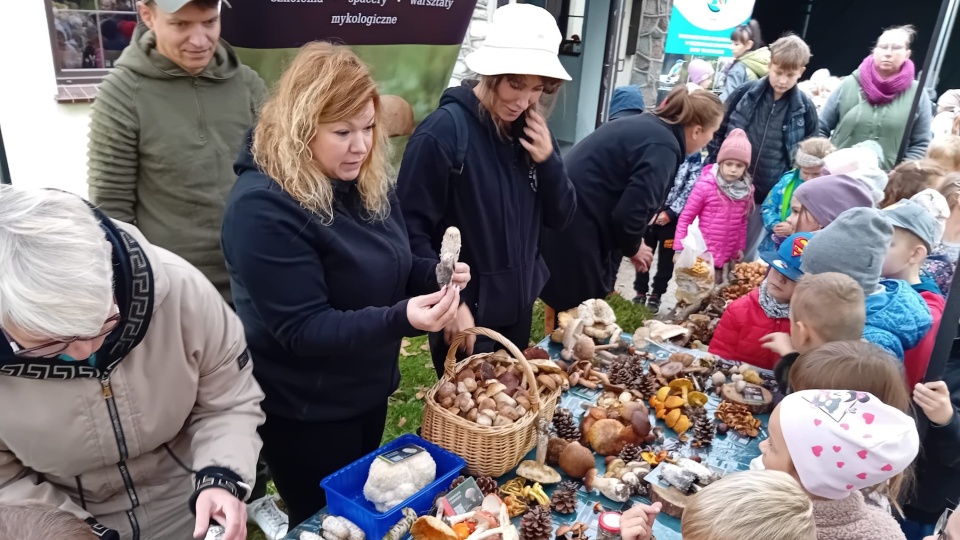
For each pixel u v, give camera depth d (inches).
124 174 88.5
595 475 71.4
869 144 172.6
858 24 386.3
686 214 171.6
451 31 148.6
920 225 97.0
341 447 78.7
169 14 82.3
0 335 45.8
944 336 74.5
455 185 92.9
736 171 164.2
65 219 41.6
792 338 85.6
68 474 56.4
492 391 76.1
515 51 84.7
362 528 62.9
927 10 366.0
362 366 75.8
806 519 46.3
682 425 82.0
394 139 146.8
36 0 163.6
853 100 186.9
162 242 92.9
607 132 128.4
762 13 398.3
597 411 80.0
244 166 66.8
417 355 167.5
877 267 90.1
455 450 72.1
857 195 115.4
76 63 177.3
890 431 52.9
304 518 83.7
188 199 92.0
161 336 54.8
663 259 193.0
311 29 120.1
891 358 68.5
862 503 57.9
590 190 128.3
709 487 50.4
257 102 99.0
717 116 126.9
